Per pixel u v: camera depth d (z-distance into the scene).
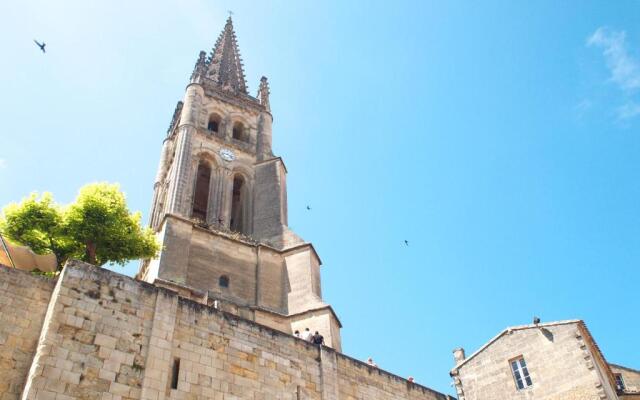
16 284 21.17
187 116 57.22
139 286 22.92
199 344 23.36
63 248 31.52
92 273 22.03
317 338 29.28
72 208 31.47
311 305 40.78
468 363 33.47
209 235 44.25
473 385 32.66
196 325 23.72
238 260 43.94
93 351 20.44
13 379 19.45
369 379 29.31
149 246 33.78
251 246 45.47
